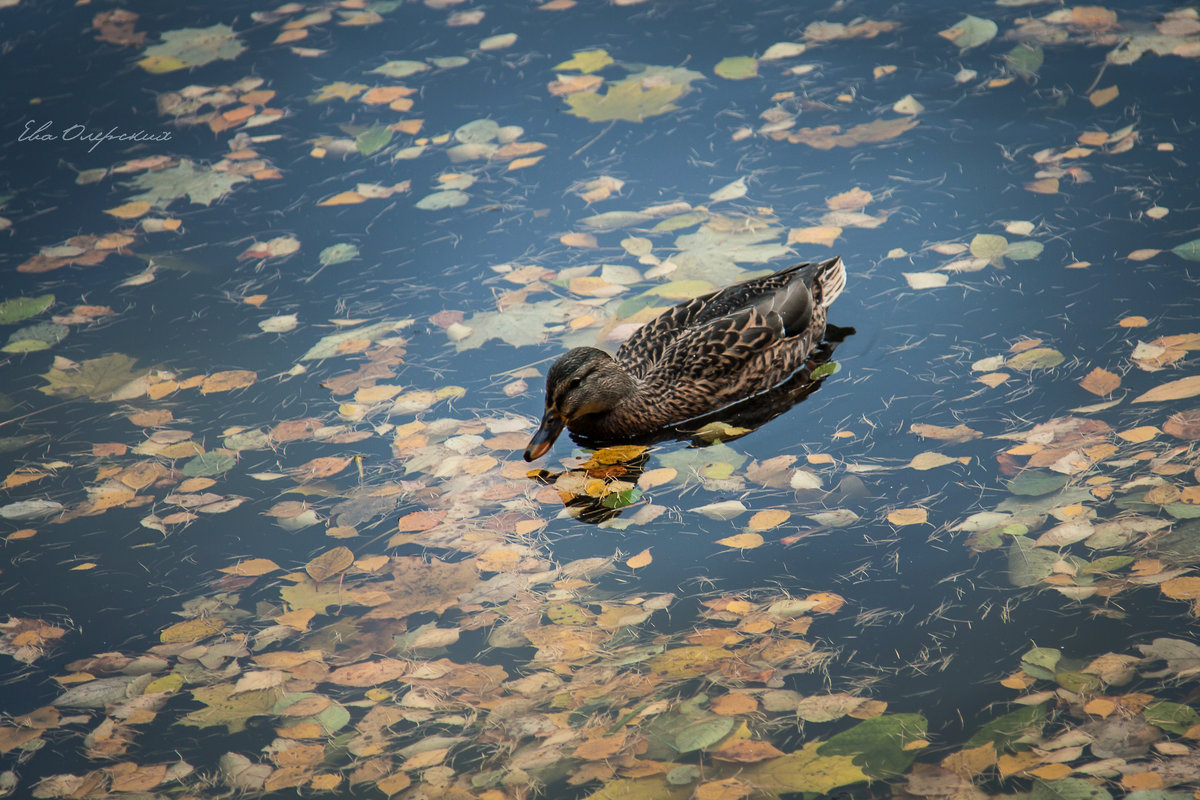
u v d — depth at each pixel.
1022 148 8.78
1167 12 10.39
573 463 6.40
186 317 7.98
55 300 8.26
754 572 5.28
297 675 4.89
